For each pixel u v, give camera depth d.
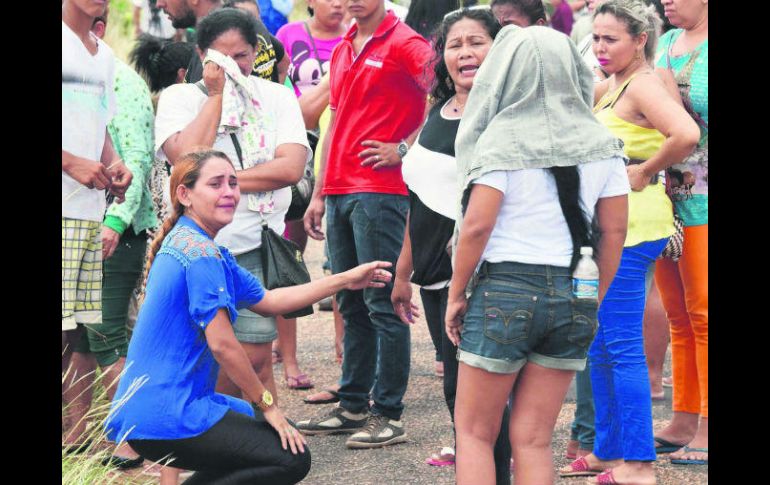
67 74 8.20
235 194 7.21
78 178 8.22
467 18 7.70
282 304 7.66
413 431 10.04
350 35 9.94
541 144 6.52
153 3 11.59
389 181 9.60
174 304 6.93
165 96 8.56
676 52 9.14
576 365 6.69
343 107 9.70
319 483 8.81
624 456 8.39
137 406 6.90
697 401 9.30
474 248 6.57
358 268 7.81
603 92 8.98
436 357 11.68
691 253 8.92
